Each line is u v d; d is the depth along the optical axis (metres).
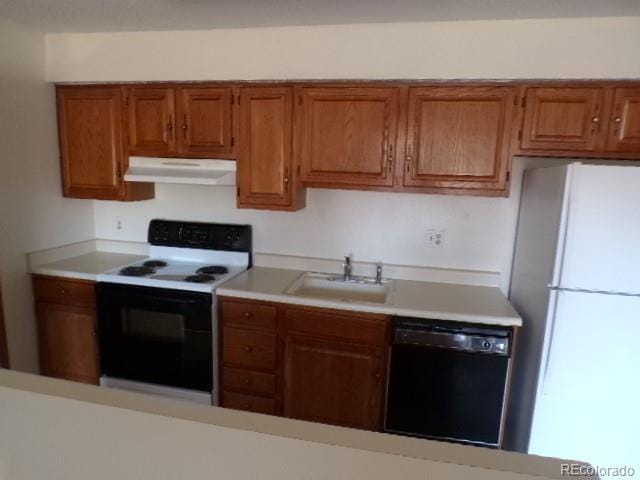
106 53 2.54
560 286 1.88
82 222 3.05
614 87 2.04
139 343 2.56
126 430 0.84
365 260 2.78
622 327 1.86
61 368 2.77
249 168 2.50
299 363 2.39
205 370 2.49
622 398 1.90
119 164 2.69
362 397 2.32
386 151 2.32
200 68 2.43
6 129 2.45
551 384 1.95
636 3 1.79
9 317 2.56
